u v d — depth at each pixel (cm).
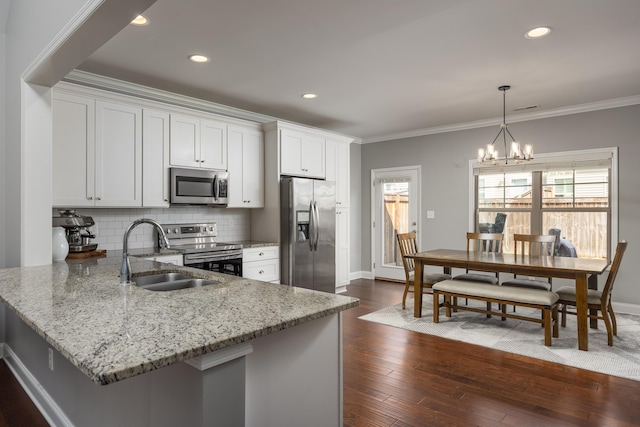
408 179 632
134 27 271
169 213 431
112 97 353
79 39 201
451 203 588
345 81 385
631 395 252
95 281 212
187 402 122
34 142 275
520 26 272
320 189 500
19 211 277
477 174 564
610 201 465
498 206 550
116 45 301
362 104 466
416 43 299
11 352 295
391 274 655
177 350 107
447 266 406
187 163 410
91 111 342
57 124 321
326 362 173
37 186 277
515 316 363
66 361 206
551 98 444
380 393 256
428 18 261
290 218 468
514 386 265
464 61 335
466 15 257
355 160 679
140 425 145
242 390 127
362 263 691
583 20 264
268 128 484
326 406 174
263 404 149
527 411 233
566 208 496
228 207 455
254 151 480
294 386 161
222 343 116
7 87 305
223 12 252
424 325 400
